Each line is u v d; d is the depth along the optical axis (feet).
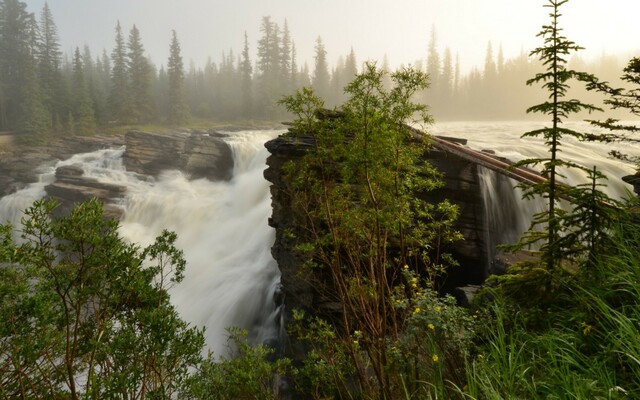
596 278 13.70
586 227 15.10
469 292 30.60
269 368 20.01
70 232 12.74
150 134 141.08
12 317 12.43
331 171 23.34
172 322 14.67
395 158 19.52
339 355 23.12
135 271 14.37
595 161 65.82
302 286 38.34
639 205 16.08
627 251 12.57
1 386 13.35
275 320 53.11
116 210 106.01
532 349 12.70
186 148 132.87
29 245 12.30
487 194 43.39
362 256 23.62
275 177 40.81
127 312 15.12
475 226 42.24
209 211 102.83
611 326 11.16
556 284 15.05
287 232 28.71
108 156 151.43
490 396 9.61
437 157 41.60
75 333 13.66
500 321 12.67
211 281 67.36
